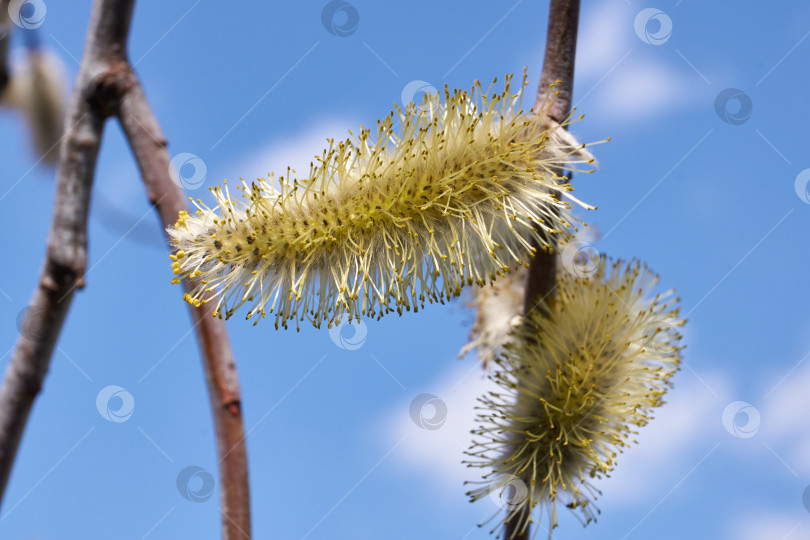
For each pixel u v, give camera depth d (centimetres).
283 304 21
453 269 21
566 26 21
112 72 21
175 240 21
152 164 21
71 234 20
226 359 20
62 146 20
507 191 21
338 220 21
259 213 21
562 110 21
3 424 19
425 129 21
